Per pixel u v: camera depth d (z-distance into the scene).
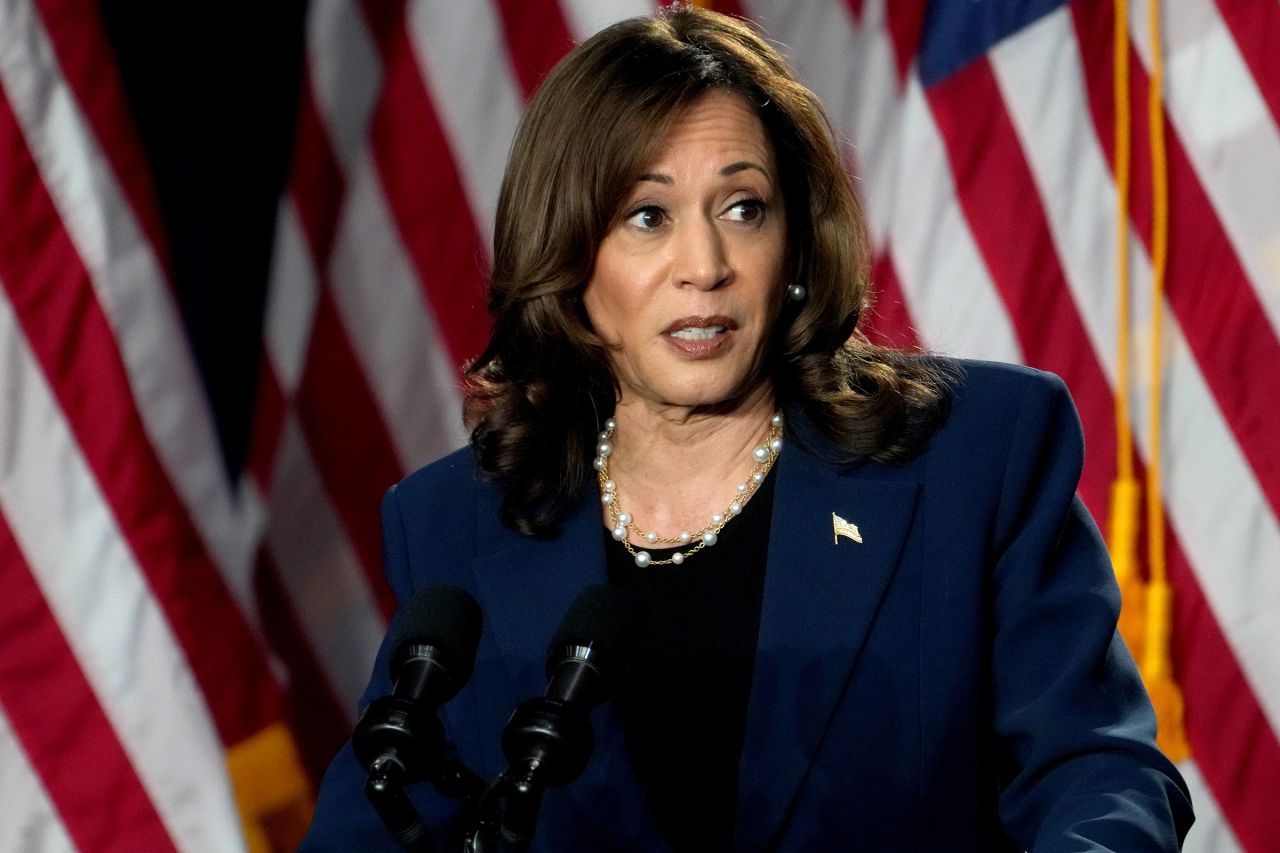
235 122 10.90
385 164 11.11
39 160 10.05
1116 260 11.11
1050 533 5.83
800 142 6.07
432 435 11.34
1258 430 10.88
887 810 5.65
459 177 11.17
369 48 11.05
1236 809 10.95
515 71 11.16
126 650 10.24
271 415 11.09
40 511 10.13
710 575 6.10
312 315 11.09
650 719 5.96
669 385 5.81
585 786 5.96
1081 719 5.33
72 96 10.10
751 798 5.69
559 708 4.21
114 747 10.23
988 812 5.73
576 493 6.38
